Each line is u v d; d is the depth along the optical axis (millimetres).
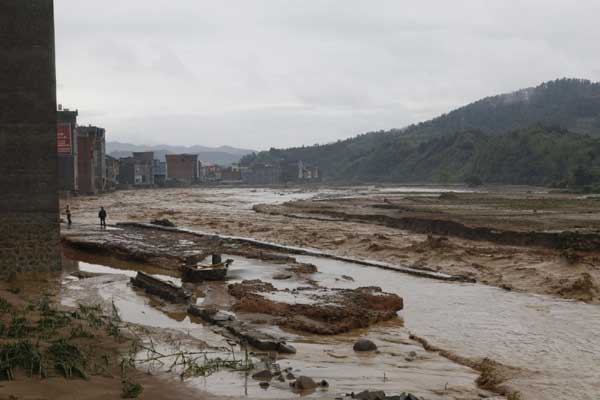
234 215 69250
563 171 168500
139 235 41969
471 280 26922
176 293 21703
